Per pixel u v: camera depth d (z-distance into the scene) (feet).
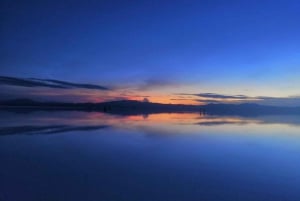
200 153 63.05
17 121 137.39
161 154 61.05
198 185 38.83
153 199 33.37
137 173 44.62
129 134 95.91
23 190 35.22
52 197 33.17
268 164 52.60
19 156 55.72
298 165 51.11
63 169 46.06
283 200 34.04
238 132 107.55
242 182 40.52
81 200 32.58
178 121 176.35
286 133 105.19
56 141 76.02
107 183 38.83
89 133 95.86
